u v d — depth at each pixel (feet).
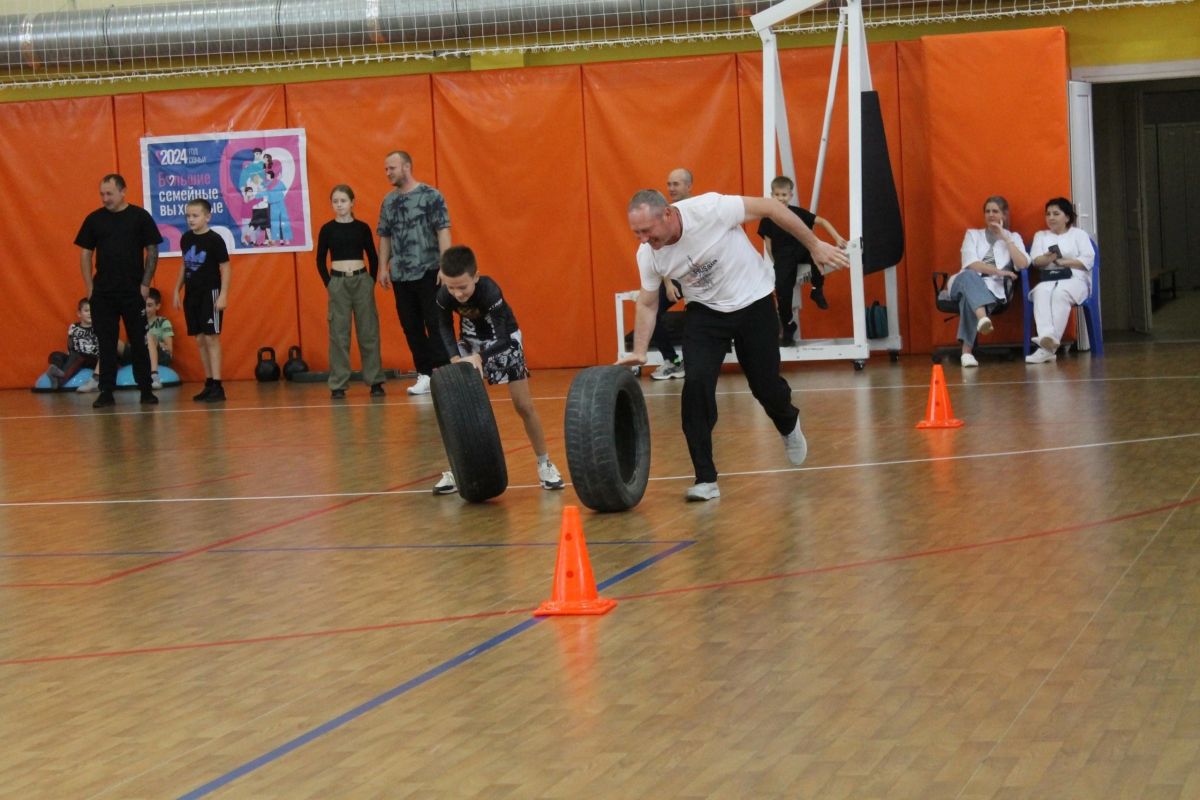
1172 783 10.02
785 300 41.81
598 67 46.26
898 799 10.05
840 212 45.55
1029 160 42.78
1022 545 17.60
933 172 43.39
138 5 49.21
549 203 46.83
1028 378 35.91
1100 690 12.05
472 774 11.07
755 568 17.33
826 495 21.75
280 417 36.99
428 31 45.93
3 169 49.29
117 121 48.85
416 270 38.68
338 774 11.24
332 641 15.26
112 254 41.70
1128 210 49.80
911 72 44.75
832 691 12.51
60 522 23.50
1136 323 49.73
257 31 46.44
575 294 47.01
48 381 48.24
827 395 34.99
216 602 17.43
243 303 48.73
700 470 21.97
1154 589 15.15
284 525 22.22
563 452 28.35
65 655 15.34
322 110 47.80
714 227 20.85
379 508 23.22
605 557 18.45
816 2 40.83
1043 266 40.52
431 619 15.96
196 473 28.07
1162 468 22.06
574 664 13.84
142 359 42.60
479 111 46.93
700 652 13.96
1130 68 44.70
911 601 15.33
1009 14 44.37
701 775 10.75
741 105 45.62
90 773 11.60
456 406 22.58
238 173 48.37
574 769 11.03
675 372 41.52
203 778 11.33
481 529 20.99
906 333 45.42
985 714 11.66
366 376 41.78
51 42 47.21
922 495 21.24
